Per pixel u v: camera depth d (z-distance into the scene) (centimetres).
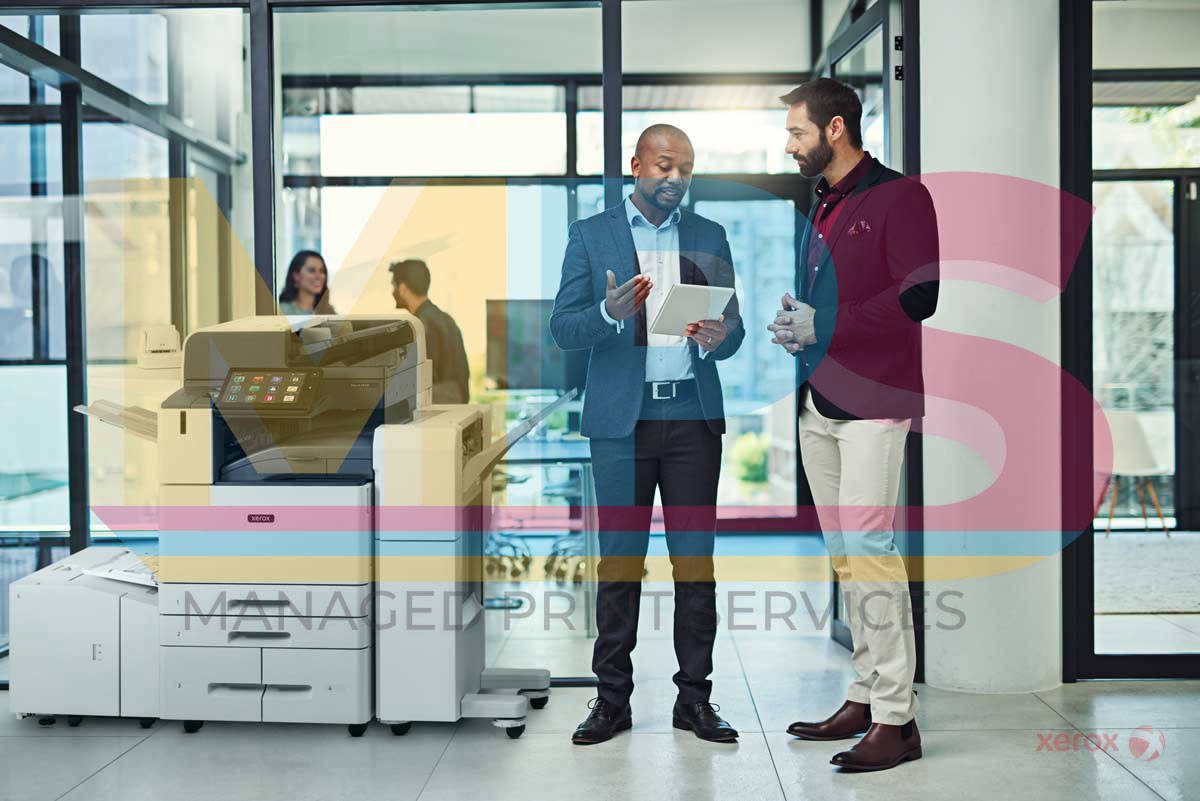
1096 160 308
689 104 319
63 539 329
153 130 327
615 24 313
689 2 325
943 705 293
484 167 320
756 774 243
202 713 269
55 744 267
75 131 327
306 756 257
